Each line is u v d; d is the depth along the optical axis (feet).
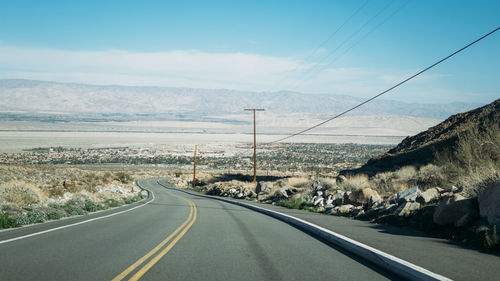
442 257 22.06
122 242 28.96
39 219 43.45
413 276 18.39
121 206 81.97
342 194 65.46
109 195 103.96
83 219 48.03
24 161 517.14
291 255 24.61
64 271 19.27
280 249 26.81
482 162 45.42
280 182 124.98
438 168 65.05
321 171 386.93
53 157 627.87
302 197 76.84
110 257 23.08
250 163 583.58
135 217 52.42
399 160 116.57
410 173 73.56
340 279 18.72
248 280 18.28
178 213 61.41
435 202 39.93
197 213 61.87
